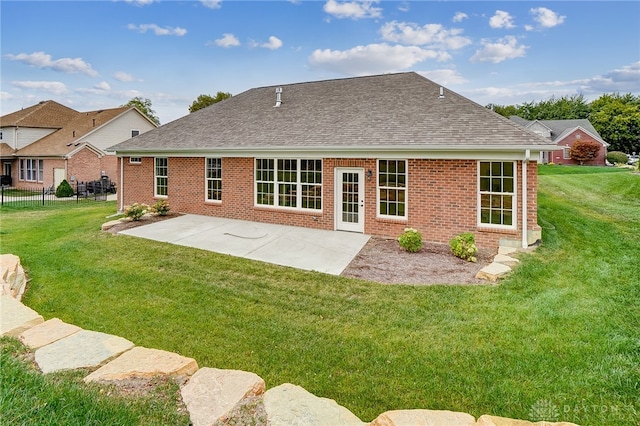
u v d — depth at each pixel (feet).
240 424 9.14
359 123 41.75
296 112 49.37
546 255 29.32
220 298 22.18
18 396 9.69
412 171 36.09
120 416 9.23
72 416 9.06
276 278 25.61
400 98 45.09
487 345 15.93
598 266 26.32
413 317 19.10
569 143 148.56
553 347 15.52
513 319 18.37
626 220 40.86
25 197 81.25
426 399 12.53
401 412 9.75
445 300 21.08
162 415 9.45
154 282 24.82
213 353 15.97
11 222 48.65
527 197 31.86
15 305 16.05
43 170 92.53
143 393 10.37
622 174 76.54
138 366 11.53
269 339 17.13
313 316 19.62
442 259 29.84
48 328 14.19
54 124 106.93
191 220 45.83
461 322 18.28
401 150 35.63
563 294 21.42
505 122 34.50
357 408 12.20
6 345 12.74
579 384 12.90
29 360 11.84
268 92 59.36
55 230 42.52
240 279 25.44
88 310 20.51
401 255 31.14
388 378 13.83
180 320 19.25
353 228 40.01
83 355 12.23
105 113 101.55
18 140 100.22
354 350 15.96
